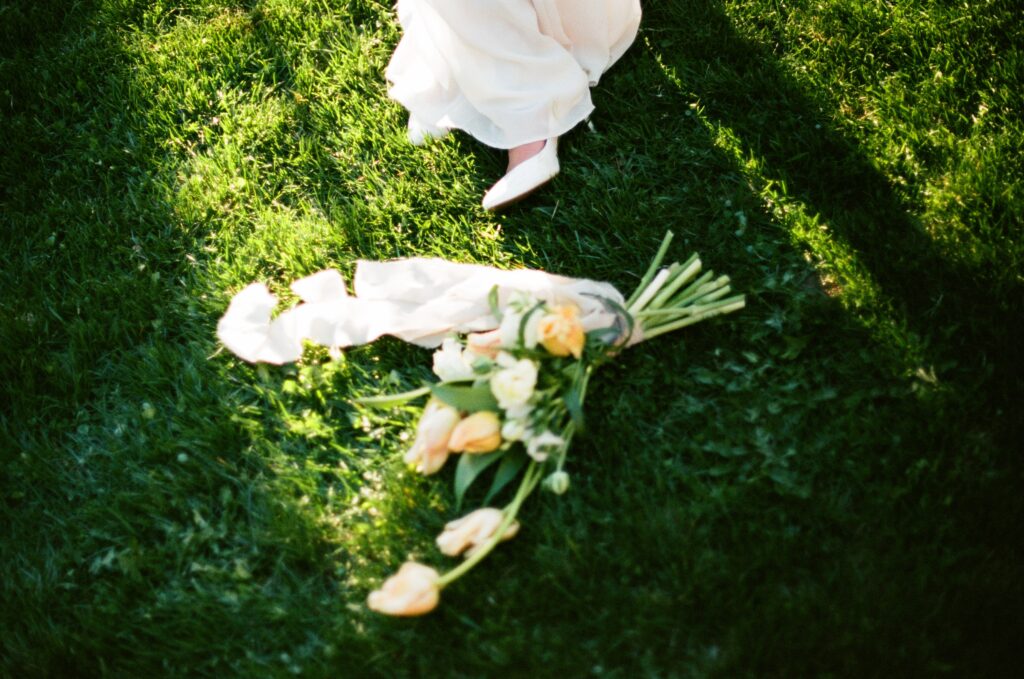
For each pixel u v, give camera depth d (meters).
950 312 2.06
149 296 2.30
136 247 2.41
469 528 1.74
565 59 2.30
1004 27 2.51
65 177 2.57
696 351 2.08
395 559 1.87
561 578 1.81
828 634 1.70
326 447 2.05
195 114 2.68
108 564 1.94
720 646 1.73
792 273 2.18
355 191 2.48
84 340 2.23
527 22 2.21
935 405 1.94
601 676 1.71
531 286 2.10
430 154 2.49
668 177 2.37
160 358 2.20
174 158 2.60
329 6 2.83
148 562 1.92
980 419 1.93
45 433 2.12
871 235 2.20
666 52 2.61
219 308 2.28
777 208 2.29
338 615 1.83
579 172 2.41
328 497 1.99
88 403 2.18
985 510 1.81
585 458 1.95
